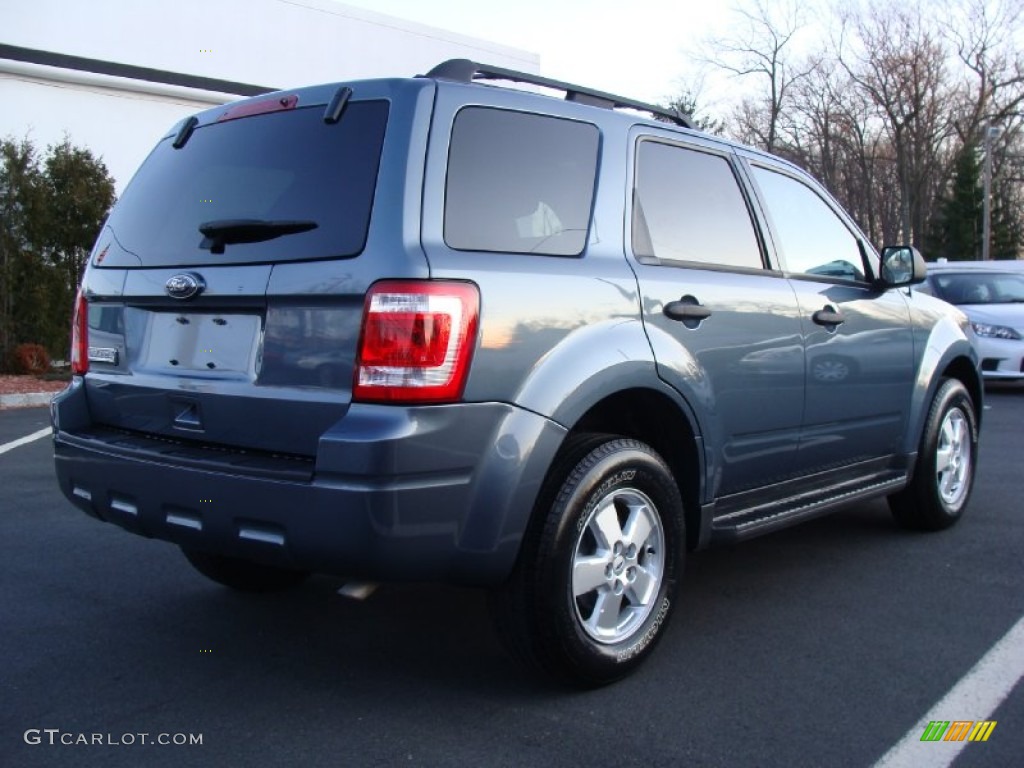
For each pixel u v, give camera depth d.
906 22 38.41
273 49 19.39
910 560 4.94
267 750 2.95
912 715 3.17
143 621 4.09
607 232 3.51
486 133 3.24
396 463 2.77
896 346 4.92
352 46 20.45
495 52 22.78
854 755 2.91
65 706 3.27
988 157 34.84
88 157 14.34
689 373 3.59
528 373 3.05
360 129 3.15
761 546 5.23
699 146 4.11
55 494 6.54
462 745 2.97
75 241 13.98
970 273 13.16
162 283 3.38
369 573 2.86
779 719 3.14
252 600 4.37
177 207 3.54
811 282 4.43
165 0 17.98
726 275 3.95
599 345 3.24
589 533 3.28
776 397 4.07
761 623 4.04
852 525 5.67
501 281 3.03
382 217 2.94
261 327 3.14
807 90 40.16
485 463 2.94
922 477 5.25
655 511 3.49
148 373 3.47
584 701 3.28
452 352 2.86
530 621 3.12
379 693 3.36
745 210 4.23
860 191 41.84
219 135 3.57
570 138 3.52
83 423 3.72
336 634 3.94
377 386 2.83
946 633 3.91
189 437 3.32
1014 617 4.09
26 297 13.53
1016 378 11.98
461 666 3.60
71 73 16.98
